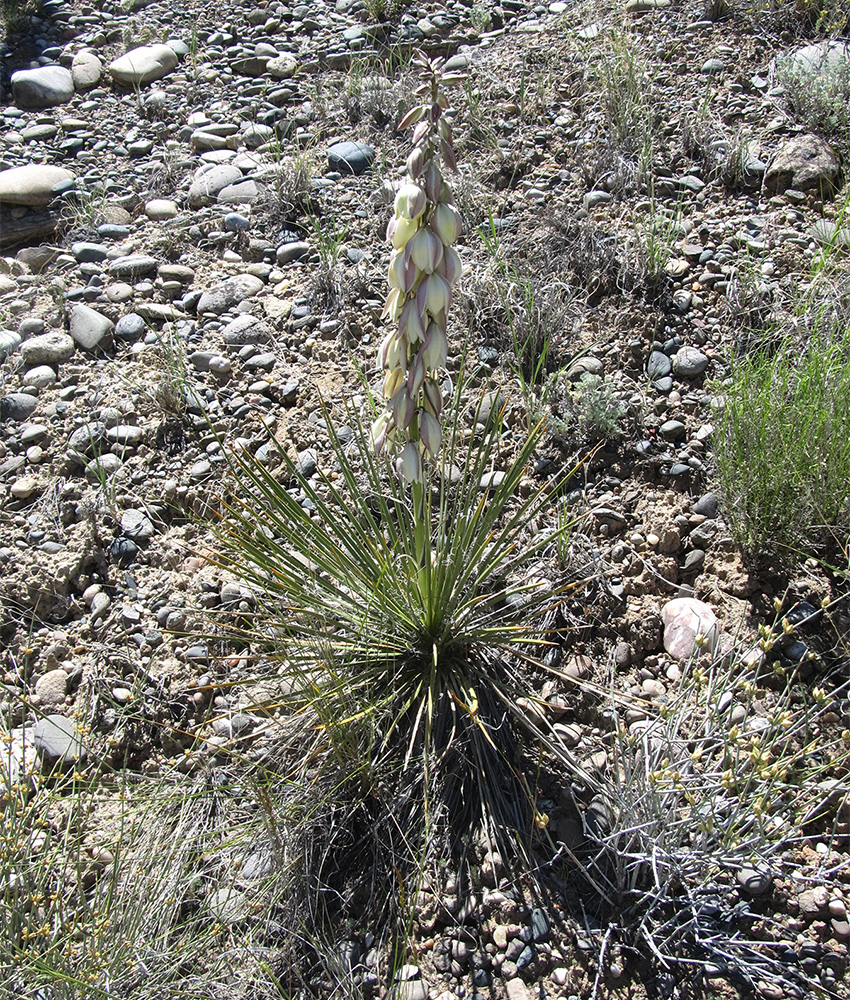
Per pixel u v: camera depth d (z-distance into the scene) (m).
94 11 6.86
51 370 4.19
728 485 3.22
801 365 3.42
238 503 3.39
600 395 3.59
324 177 5.03
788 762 2.48
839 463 3.07
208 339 4.24
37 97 5.98
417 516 2.77
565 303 4.06
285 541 3.46
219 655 3.27
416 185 2.25
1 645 3.40
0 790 2.92
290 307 4.36
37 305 4.53
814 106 4.65
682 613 3.12
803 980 2.38
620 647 3.11
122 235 4.88
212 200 5.01
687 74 5.18
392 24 6.12
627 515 3.42
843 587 3.13
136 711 3.16
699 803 2.49
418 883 2.50
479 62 5.62
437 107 2.25
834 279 3.92
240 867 2.72
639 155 4.62
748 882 2.50
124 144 5.61
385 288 4.32
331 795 2.78
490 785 2.78
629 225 4.36
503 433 3.68
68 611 3.47
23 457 3.85
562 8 6.05
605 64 5.05
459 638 2.96
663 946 2.46
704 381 3.76
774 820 2.54
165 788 2.93
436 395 2.59
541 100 5.19
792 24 5.34
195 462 3.79
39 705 3.20
